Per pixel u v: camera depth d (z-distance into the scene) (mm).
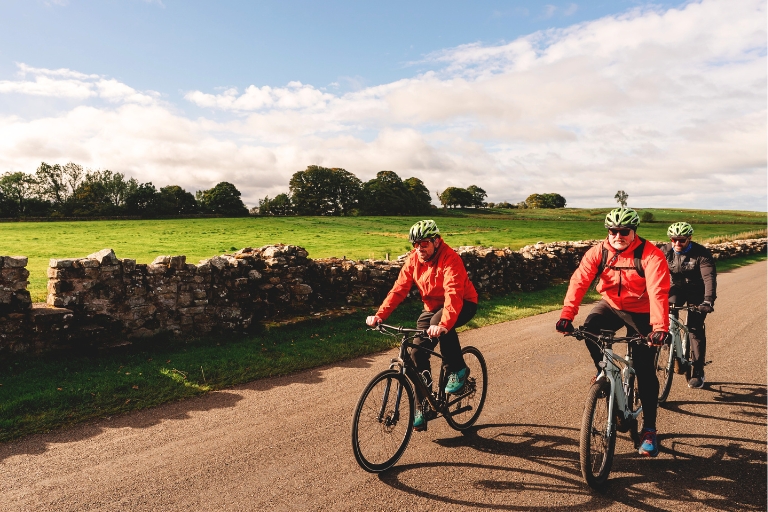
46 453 3693
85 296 6195
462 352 4219
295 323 7930
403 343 3709
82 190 91438
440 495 3197
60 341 5891
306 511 2973
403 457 3744
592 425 3268
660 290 3367
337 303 9438
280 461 3604
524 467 3602
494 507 3078
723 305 11125
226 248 26109
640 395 3701
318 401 4887
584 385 5480
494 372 5969
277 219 65625
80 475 3363
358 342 7211
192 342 6961
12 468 3453
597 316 3816
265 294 8148
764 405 4887
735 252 27969
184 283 7086
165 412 4559
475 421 4422
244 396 5020
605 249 3639
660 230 60281
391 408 3586
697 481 3436
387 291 10031
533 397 5082
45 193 91062
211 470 3453
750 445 3994
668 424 4434
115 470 3439
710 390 5355
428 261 3838
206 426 4242
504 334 8156
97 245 27062
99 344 6176
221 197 103188
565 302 3713
